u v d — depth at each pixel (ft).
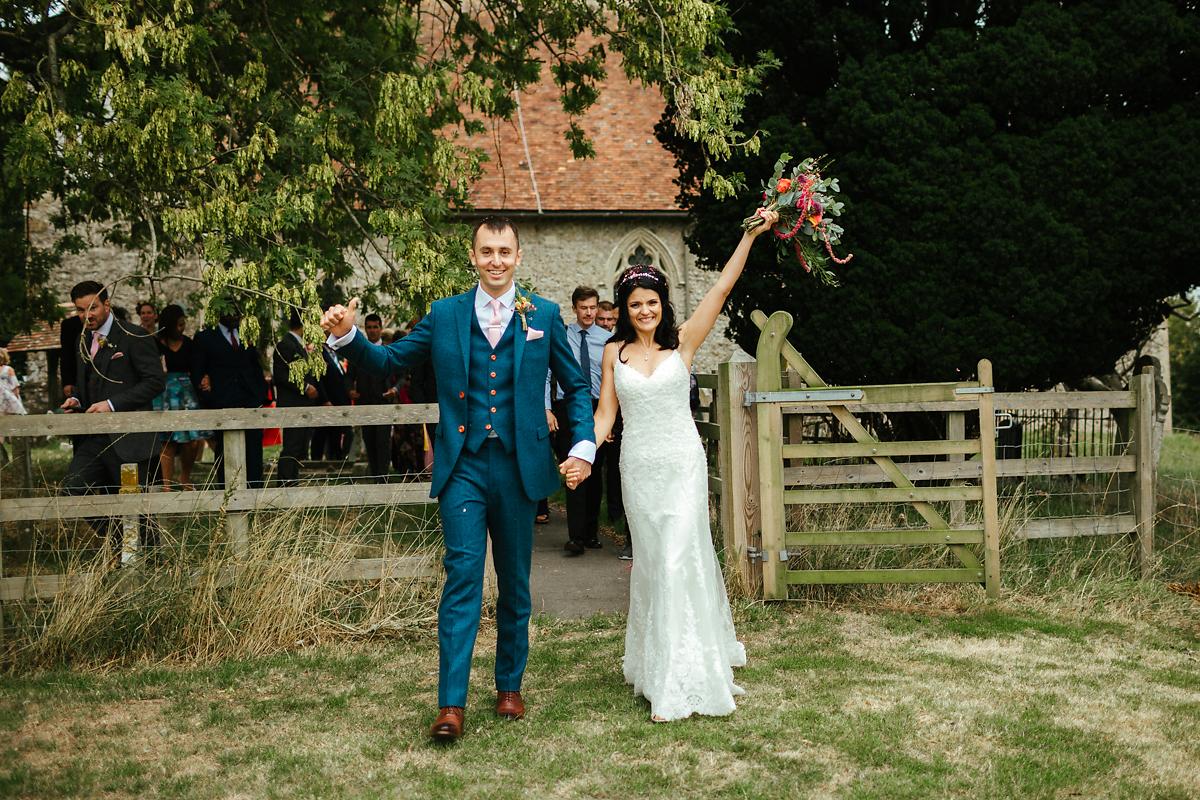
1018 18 25.07
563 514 30.76
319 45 27.78
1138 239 23.56
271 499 17.24
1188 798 10.10
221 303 20.70
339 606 17.15
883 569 18.75
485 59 31.53
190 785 10.58
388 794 10.19
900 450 18.72
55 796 10.32
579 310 24.17
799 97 27.43
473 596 12.06
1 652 15.66
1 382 39.37
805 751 11.32
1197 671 14.71
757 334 27.89
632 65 26.09
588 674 14.64
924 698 13.19
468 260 24.45
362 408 17.53
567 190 60.39
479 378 12.11
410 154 25.80
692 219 30.45
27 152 20.40
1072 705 13.00
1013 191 23.94
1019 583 19.40
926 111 24.49
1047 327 24.17
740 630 17.01
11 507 16.11
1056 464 20.03
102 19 19.83
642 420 13.47
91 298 20.16
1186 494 26.96
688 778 10.55
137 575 16.43
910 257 24.45
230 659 15.67
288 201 21.72
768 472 18.51
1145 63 23.90
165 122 19.56
